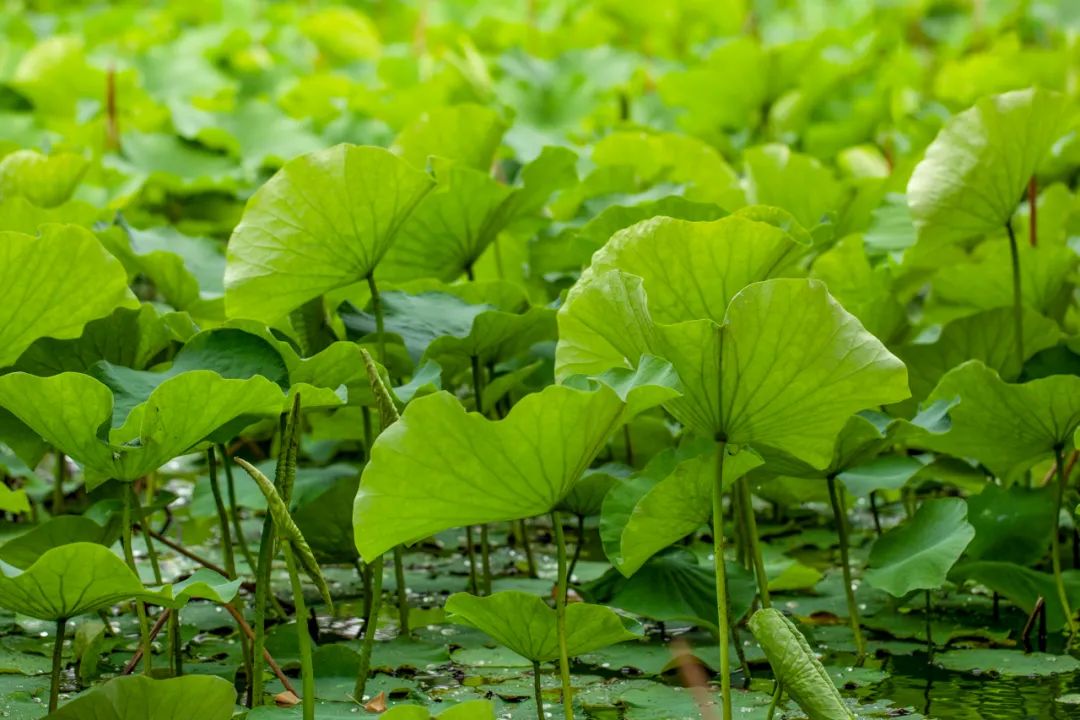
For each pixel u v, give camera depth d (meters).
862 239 9.30
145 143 12.22
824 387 7.55
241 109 12.81
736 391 7.57
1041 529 8.49
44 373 8.07
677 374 7.52
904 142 13.09
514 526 9.32
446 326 8.53
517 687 8.09
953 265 9.47
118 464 7.71
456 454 7.46
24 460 8.02
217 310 8.96
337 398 7.76
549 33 17.33
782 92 13.84
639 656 8.27
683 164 10.04
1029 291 9.08
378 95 12.70
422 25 17.50
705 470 7.74
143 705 7.49
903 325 9.05
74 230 7.96
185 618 8.59
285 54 17.06
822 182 9.77
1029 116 8.55
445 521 7.55
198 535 9.28
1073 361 8.68
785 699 7.98
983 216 8.66
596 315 7.70
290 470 7.65
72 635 8.46
